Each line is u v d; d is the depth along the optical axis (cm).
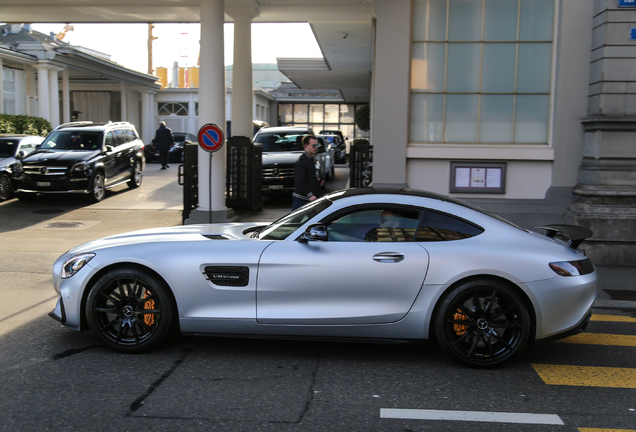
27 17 1577
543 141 958
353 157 1213
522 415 370
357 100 4591
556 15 934
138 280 464
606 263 870
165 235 516
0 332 528
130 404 375
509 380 432
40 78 2512
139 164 1788
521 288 443
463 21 949
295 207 866
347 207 474
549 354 497
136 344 468
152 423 348
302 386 412
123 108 3250
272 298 455
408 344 459
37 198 1540
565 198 930
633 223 865
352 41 1939
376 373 441
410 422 356
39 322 561
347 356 479
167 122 3953
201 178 1151
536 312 445
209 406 374
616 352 504
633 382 432
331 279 450
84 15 1544
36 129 2323
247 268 456
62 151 1505
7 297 657
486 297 447
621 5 856
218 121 1144
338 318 449
